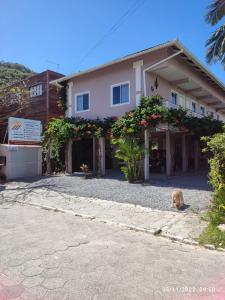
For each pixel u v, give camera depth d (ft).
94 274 14.03
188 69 56.13
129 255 16.55
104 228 22.02
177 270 14.64
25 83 73.87
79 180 46.93
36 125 55.77
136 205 29.14
